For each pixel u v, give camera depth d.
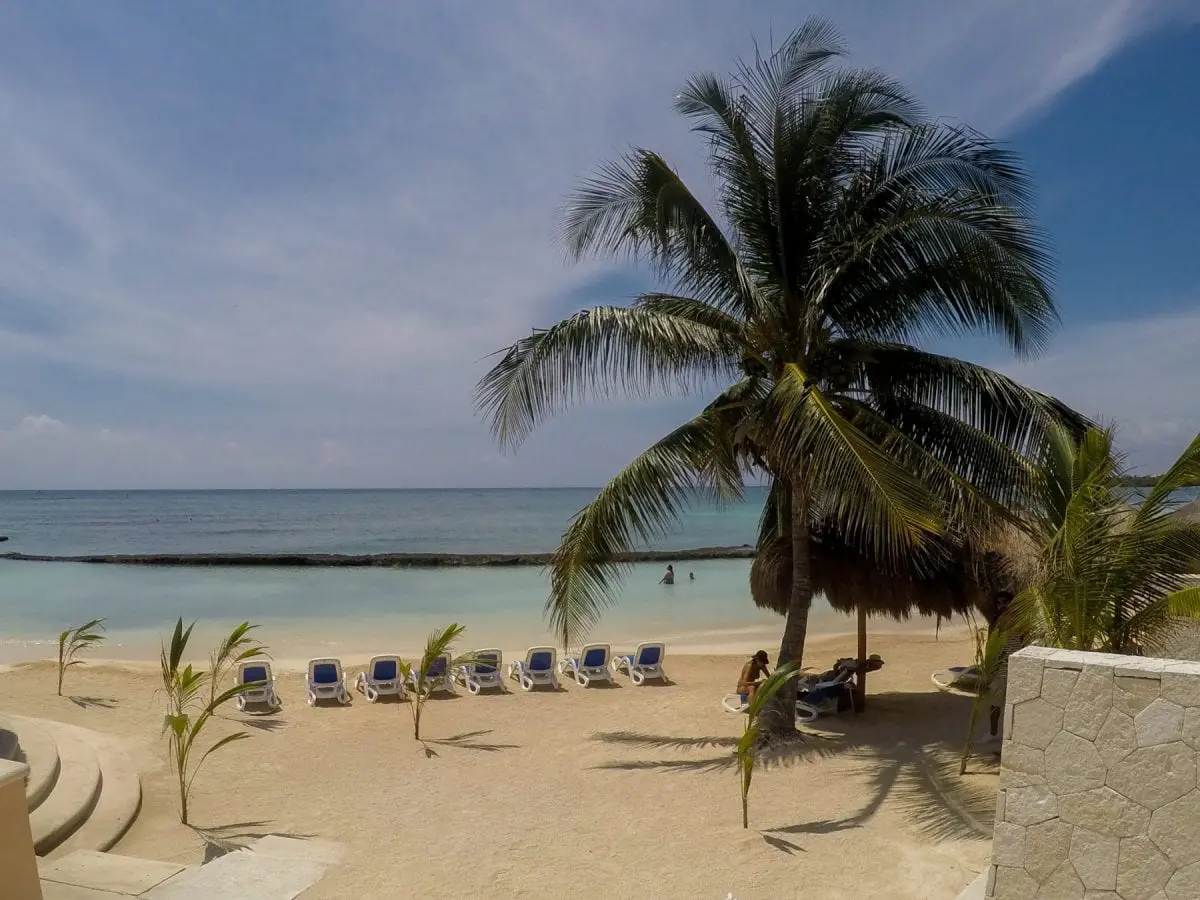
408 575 35.31
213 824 7.46
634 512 9.58
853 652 18.23
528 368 9.67
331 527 72.19
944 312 9.78
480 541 56.78
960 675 13.68
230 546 52.53
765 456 10.43
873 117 9.73
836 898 5.88
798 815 7.65
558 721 11.52
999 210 8.76
